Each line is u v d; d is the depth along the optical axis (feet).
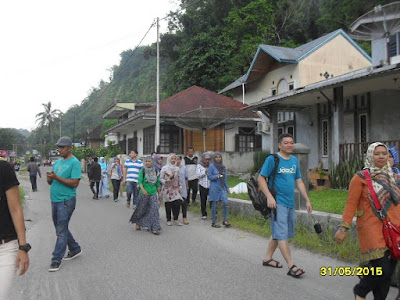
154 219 26.18
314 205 26.66
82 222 31.53
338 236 12.43
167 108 68.74
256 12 105.81
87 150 120.26
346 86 38.01
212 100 74.28
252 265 18.37
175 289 15.21
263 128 62.08
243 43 101.30
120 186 50.70
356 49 68.59
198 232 26.58
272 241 18.02
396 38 43.70
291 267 16.48
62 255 18.53
